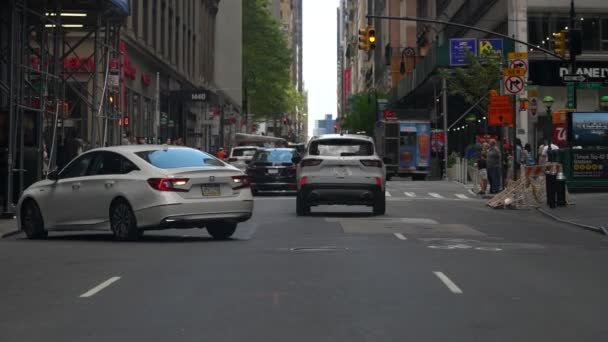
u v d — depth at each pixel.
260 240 17.05
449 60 55.22
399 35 111.00
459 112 68.19
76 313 9.20
